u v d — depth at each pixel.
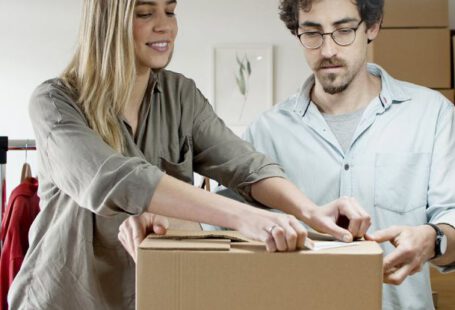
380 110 1.70
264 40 5.19
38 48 5.09
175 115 1.57
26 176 2.79
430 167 1.66
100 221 1.41
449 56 4.32
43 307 1.45
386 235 1.31
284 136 1.76
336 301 1.02
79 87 1.41
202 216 1.15
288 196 1.40
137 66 1.46
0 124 5.11
